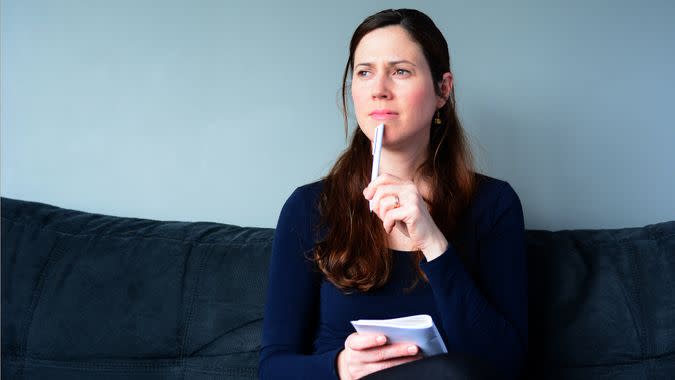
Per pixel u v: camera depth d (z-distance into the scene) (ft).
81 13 5.16
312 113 5.04
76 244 4.50
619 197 4.87
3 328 4.30
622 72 4.81
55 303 4.30
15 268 4.42
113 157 5.21
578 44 4.82
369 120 3.53
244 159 5.12
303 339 3.70
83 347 4.21
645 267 4.03
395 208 3.24
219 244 4.44
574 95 4.85
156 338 4.19
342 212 3.77
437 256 3.28
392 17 3.57
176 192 5.18
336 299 3.63
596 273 4.07
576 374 3.89
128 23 5.13
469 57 4.91
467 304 3.29
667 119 4.80
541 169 4.91
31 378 4.22
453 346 3.33
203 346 4.17
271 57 5.05
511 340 3.38
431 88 3.59
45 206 4.83
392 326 2.84
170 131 5.16
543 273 4.11
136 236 4.54
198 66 5.10
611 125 4.84
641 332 3.88
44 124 5.24
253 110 5.09
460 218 3.80
